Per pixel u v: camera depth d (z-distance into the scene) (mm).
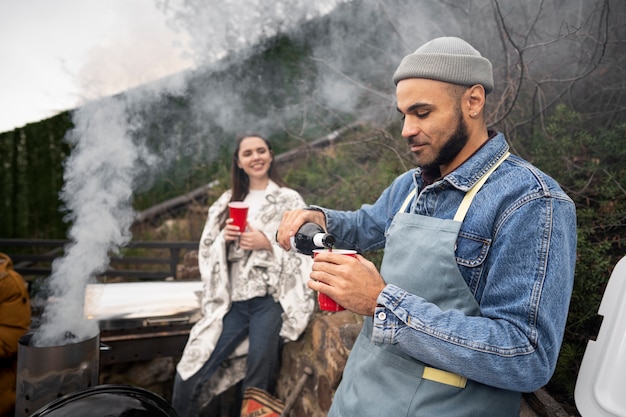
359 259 1062
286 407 2258
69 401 1540
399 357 1098
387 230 1356
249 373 2449
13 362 2412
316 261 1087
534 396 1578
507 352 883
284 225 1512
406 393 1064
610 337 1193
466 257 1022
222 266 2498
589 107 2393
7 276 2350
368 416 1119
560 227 934
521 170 1016
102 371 3199
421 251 1073
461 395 1030
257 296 2480
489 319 936
